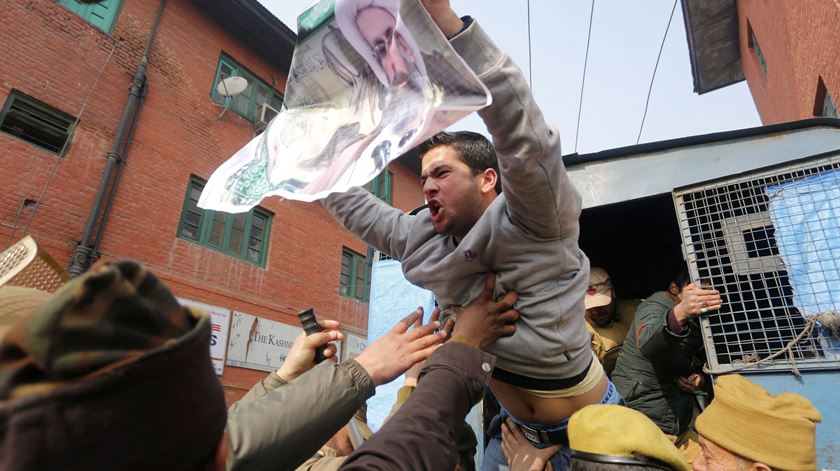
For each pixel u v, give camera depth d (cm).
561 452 170
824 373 199
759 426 164
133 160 892
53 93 813
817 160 225
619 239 383
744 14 967
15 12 794
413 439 96
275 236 1152
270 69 1257
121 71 922
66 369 44
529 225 132
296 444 109
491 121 115
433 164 155
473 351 123
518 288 144
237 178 145
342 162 118
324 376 120
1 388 43
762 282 234
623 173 294
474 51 112
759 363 211
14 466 41
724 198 262
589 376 163
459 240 161
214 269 995
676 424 263
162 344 50
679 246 388
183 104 1012
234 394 956
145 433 48
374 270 418
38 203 752
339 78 133
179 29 1051
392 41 115
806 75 680
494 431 220
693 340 251
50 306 44
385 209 195
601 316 324
